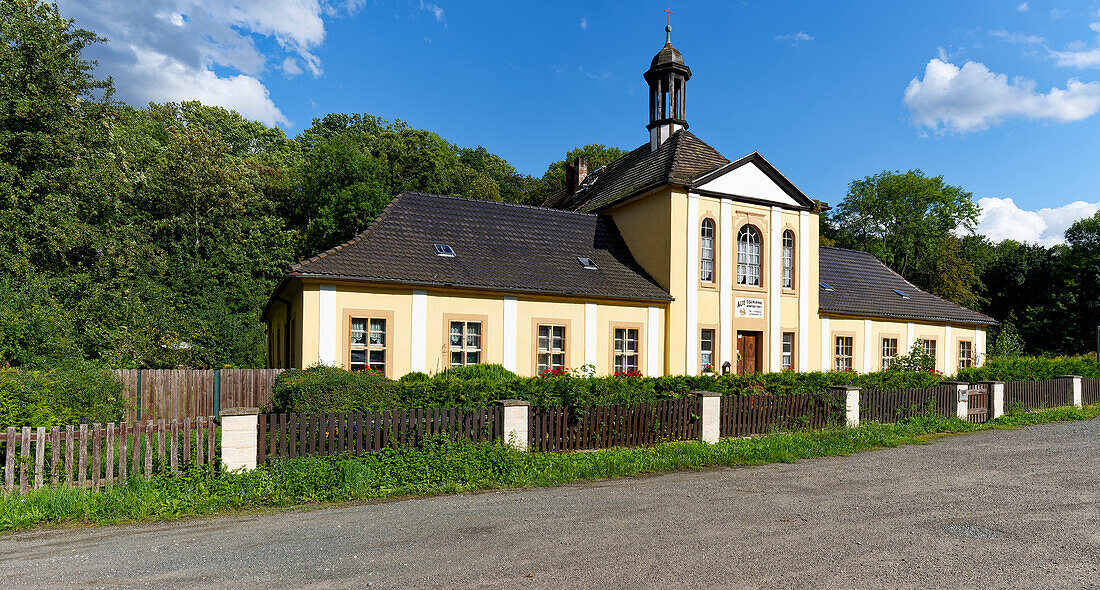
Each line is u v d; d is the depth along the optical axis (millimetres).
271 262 37438
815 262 21984
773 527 6184
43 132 22281
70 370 9836
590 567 5031
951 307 27531
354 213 39500
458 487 8102
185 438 7898
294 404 9781
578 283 18109
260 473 7859
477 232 18891
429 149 47781
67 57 23625
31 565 5281
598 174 28234
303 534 6113
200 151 38906
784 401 12523
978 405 15242
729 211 20203
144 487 7414
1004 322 48906
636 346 18656
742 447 10531
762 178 20859
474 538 5898
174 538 6043
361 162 41656
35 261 21094
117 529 6410
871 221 52656
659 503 7270
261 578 4895
